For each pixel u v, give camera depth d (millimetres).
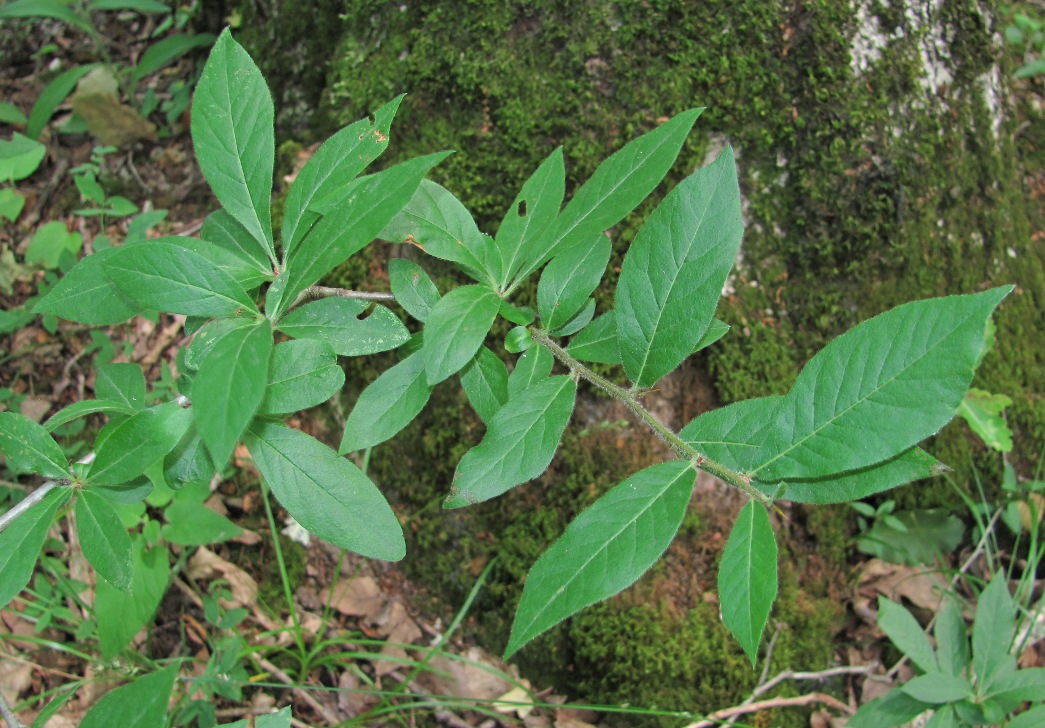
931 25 2646
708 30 2449
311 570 2719
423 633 2639
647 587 2477
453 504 1231
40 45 3732
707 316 1200
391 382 1320
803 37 2484
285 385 1185
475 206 2488
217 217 1484
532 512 2564
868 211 2551
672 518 1124
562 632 2527
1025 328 2936
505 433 1256
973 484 2844
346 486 1255
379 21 2641
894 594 2715
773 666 2488
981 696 2049
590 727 2434
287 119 2980
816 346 2592
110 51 3693
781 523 2635
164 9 3311
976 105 2768
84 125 3443
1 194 3225
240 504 2748
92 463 1241
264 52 3053
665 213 1222
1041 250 3102
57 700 1475
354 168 1286
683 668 2420
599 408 2521
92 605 2572
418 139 2559
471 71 2482
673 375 2559
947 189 2678
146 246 1136
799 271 2586
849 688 2557
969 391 2732
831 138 2508
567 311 1358
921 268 2641
